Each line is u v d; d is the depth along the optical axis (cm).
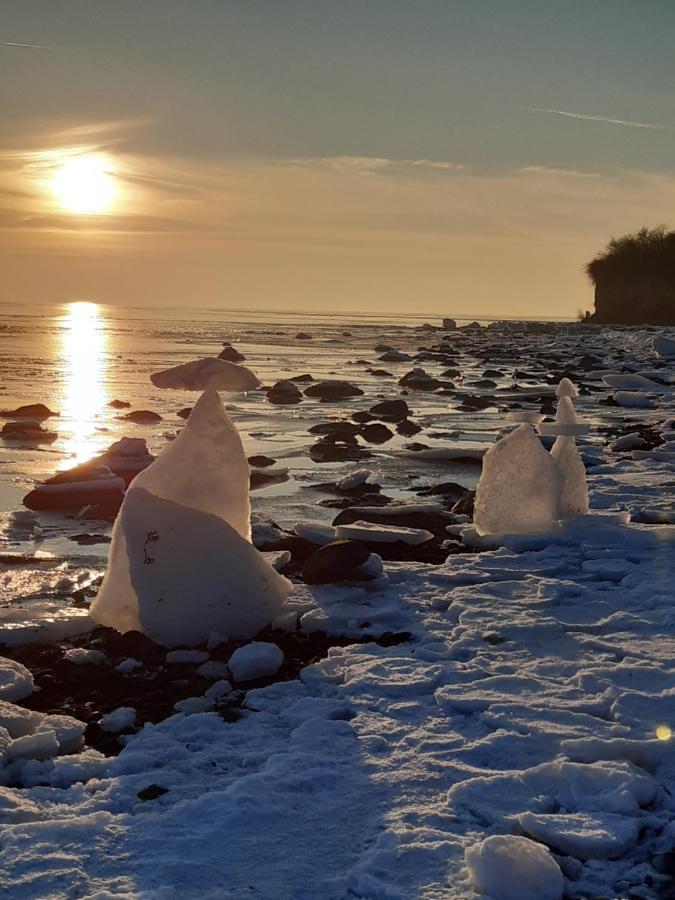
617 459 1254
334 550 660
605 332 5831
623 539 770
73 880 318
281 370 2984
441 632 569
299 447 1366
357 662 514
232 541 554
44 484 979
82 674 510
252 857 334
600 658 520
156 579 545
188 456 586
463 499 932
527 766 401
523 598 633
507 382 2589
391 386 2442
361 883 315
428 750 414
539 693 471
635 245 7356
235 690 493
